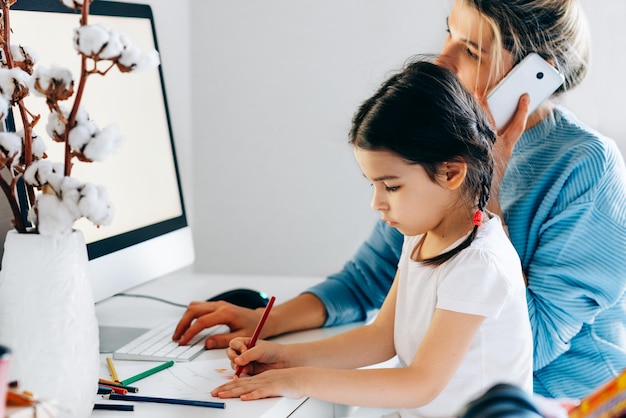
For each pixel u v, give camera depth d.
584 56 1.43
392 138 1.07
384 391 1.02
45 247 0.85
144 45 1.43
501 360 1.10
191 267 2.20
